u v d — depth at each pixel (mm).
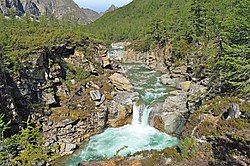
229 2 39438
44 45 32562
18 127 25812
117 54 89062
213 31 39594
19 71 28078
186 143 22078
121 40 122750
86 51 41750
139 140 28641
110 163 21984
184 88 39125
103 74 42625
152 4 167250
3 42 28953
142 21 131875
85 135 29594
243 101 27172
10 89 26438
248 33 21719
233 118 25078
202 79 37281
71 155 25891
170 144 27375
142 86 42219
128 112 33375
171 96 35500
